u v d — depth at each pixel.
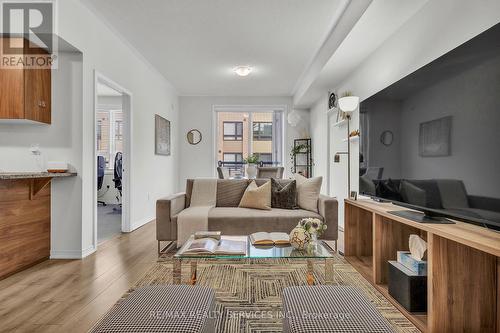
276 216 2.90
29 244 2.53
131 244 3.27
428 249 1.50
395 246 2.16
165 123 5.45
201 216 2.88
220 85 5.84
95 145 3.03
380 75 3.04
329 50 3.49
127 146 3.91
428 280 1.50
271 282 2.21
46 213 2.75
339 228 4.25
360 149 2.80
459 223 1.57
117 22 3.24
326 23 3.25
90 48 2.98
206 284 2.17
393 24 2.59
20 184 2.44
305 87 5.07
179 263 1.73
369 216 2.83
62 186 2.80
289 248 1.91
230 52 4.11
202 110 6.64
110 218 4.96
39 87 2.69
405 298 1.75
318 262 2.64
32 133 2.83
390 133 2.17
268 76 5.23
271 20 3.20
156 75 5.00
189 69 4.85
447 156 1.54
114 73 3.49
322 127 5.45
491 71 1.25
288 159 6.66
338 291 1.20
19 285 2.13
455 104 1.47
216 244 1.92
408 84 1.93
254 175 4.45
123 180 3.90
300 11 3.00
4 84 2.51
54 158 2.81
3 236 2.28
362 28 2.66
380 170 2.33
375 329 0.93
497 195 1.21
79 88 2.84
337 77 4.16
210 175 6.61
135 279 2.25
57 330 1.55
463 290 1.47
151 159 4.76
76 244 2.79
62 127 2.83
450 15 1.99
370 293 2.03
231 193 3.46
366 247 2.82
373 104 2.49
